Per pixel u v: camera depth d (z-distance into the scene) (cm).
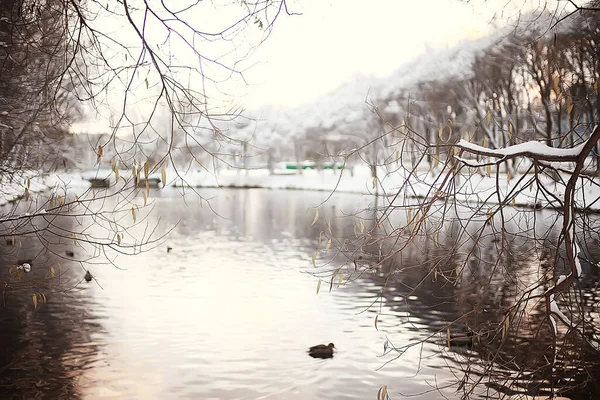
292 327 1180
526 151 513
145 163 544
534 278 1185
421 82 4794
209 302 1376
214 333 1135
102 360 989
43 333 1127
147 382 900
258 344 1073
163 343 1079
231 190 6412
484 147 543
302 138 7512
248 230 2936
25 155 1068
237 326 1181
